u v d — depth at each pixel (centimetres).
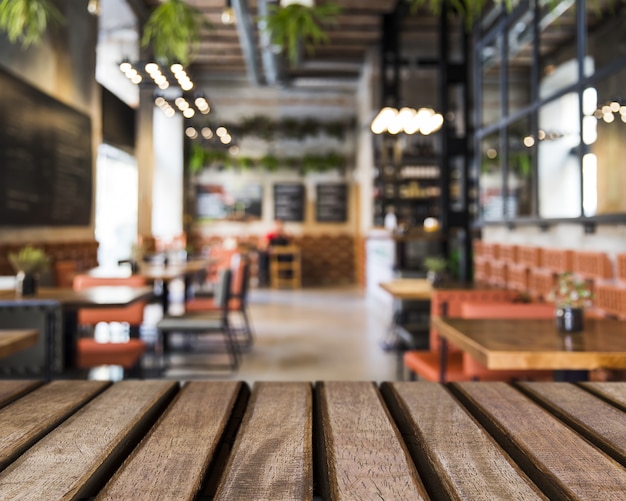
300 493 78
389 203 1122
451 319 304
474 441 99
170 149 1243
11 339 219
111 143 902
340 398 125
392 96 1070
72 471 84
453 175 1044
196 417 110
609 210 391
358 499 76
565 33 481
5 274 557
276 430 104
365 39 1154
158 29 310
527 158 506
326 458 90
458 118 1065
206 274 901
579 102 409
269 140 1405
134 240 1055
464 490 80
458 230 730
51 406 117
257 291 1232
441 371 323
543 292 454
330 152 1423
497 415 115
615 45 452
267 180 1423
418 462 98
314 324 797
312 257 1450
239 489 80
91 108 806
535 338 250
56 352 347
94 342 408
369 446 96
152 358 579
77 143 755
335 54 1250
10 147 580
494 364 221
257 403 120
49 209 676
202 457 90
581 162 404
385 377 509
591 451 96
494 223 565
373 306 985
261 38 970
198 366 549
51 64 681
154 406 118
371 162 1186
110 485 80
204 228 1409
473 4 373
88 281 493
